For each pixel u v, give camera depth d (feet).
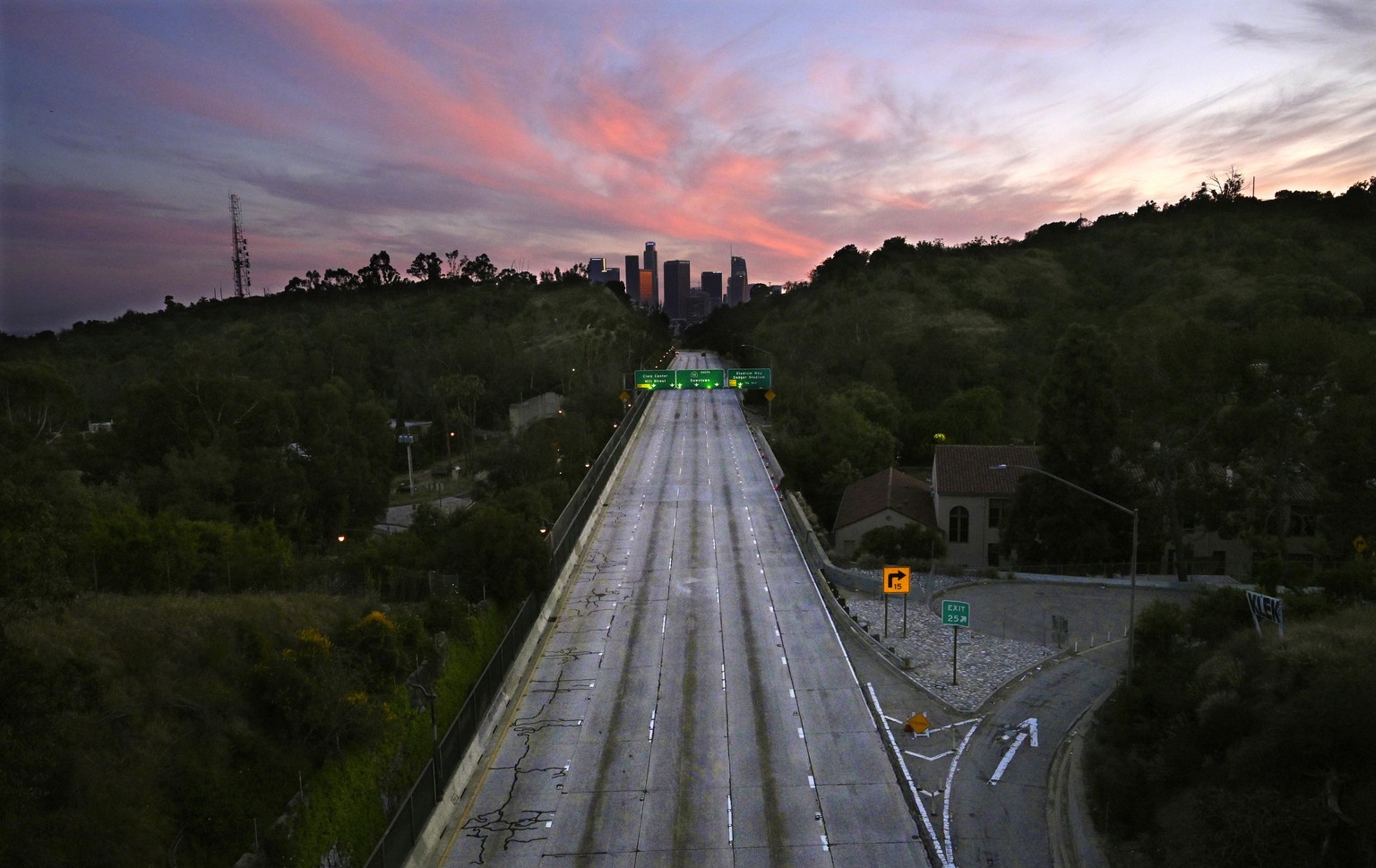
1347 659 67.31
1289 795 59.57
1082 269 517.96
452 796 79.82
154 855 57.98
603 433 276.62
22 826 52.44
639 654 115.65
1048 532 166.50
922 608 135.74
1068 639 122.52
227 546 112.88
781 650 116.47
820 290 552.82
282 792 69.00
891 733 93.56
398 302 601.21
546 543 134.10
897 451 277.85
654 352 511.81
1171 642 100.58
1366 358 148.77
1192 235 511.81
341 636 86.94
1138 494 166.61
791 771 85.56
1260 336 154.81
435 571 117.50
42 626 69.82
